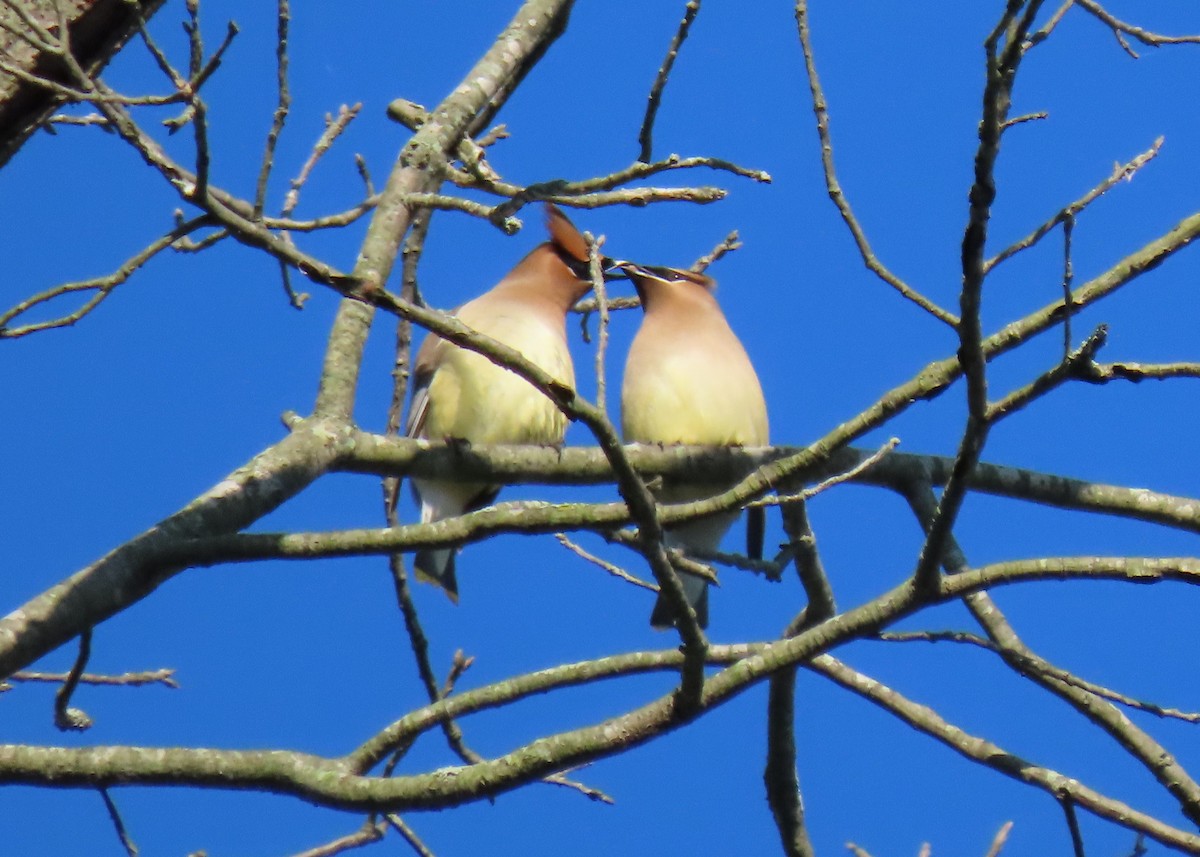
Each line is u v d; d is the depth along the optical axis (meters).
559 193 8.38
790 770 10.56
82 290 8.27
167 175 7.21
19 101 8.88
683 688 7.23
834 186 8.62
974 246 6.95
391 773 8.09
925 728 9.61
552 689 8.05
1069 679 8.37
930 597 7.61
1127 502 10.15
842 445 8.26
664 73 9.18
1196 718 8.37
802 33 8.89
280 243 7.07
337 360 9.02
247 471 8.27
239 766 7.20
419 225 9.93
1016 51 6.66
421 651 9.60
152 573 7.61
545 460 9.98
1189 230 8.59
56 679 10.05
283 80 7.93
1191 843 8.73
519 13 10.66
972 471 7.36
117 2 8.83
